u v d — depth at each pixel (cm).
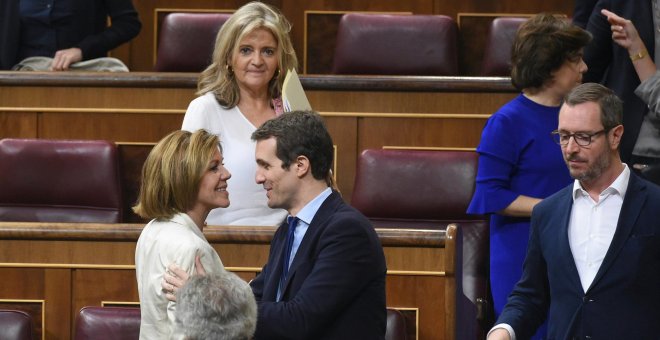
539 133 914
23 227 955
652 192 770
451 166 1102
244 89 986
